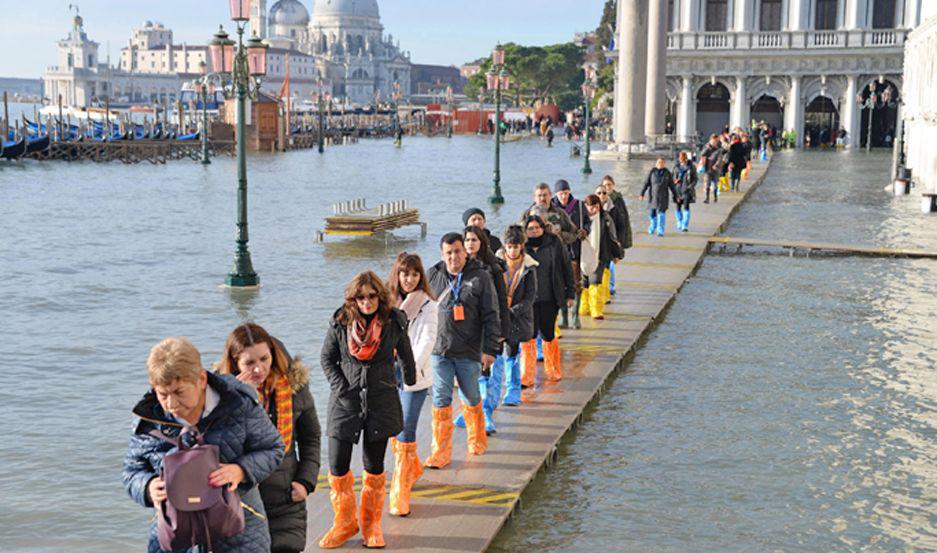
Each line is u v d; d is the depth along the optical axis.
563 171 70.62
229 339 7.28
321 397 15.12
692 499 11.05
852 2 101.94
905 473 11.91
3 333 19.53
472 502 10.49
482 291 11.40
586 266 18.97
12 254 30.30
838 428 13.56
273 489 7.49
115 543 10.12
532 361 14.67
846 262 28.62
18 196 51.53
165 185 59.72
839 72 102.00
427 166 79.94
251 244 32.62
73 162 88.69
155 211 43.41
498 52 46.38
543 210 17.47
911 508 10.87
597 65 171.12
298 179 64.81
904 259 29.22
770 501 11.02
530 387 14.76
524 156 95.38
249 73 25.38
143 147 88.25
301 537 7.67
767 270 27.17
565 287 14.73
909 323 20.39
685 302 22.41
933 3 55.31
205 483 6.15
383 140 157.38
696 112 108.31
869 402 14.80
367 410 9.24
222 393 6.41
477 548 9.45
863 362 17.17
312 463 7.70
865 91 102.12
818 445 12.87
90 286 24.80
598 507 10.82
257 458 6.45
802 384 15.77
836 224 37.50
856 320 20.64
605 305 21.02
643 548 9.82
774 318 20.78
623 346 17.36
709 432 13.36
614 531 10.20
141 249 31.42
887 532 10.25
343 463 9.38
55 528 10.46
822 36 102.44
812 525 10.39
